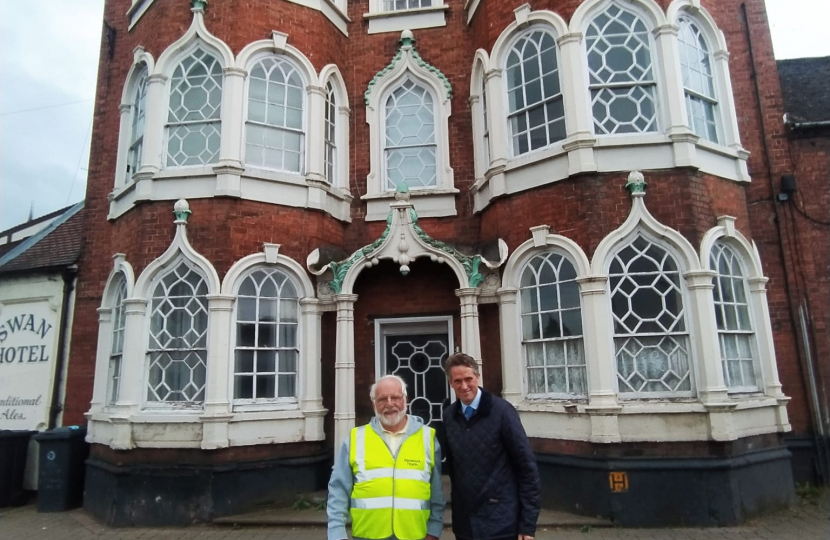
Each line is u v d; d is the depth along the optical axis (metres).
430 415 9.23
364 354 9.29
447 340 9.38
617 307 7.42
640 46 8.09
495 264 8.38
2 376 10.16
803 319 8.38
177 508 7.48
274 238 8.68
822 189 8.73
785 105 9.68
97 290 9.87
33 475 9.52
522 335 8.14
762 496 7.10
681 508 6.73
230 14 9.03
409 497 3.42
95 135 10.56
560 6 8.27
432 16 10.42
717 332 7.21
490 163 8.85
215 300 8.06
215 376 7.82
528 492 3.55
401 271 8.59
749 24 9.19
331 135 9.94
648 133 7.76
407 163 10.03
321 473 8.49
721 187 8.01
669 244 7.45
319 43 9.73
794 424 8.21
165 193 8.54
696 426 6.93
